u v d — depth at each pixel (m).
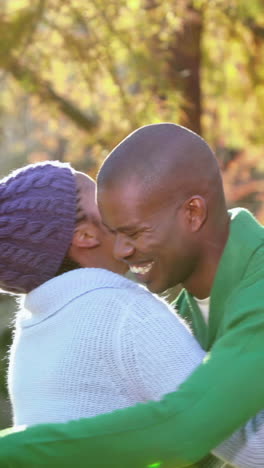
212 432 1.83
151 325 2.08
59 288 2.16
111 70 6.01
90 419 1.85
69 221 2.21
